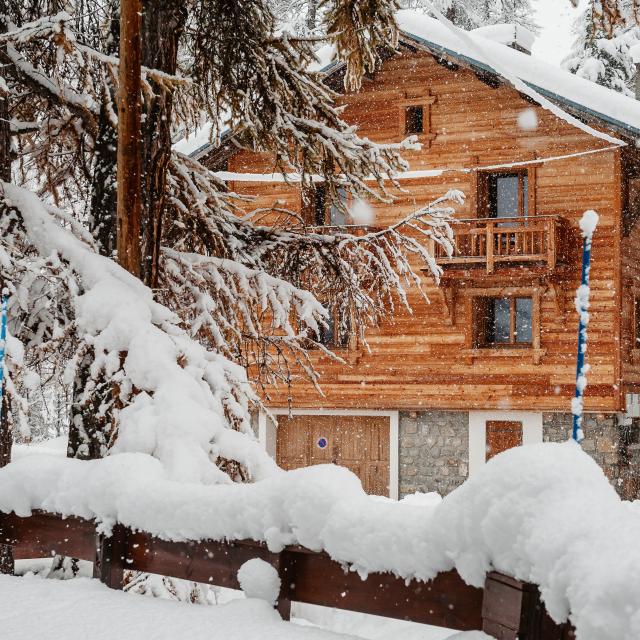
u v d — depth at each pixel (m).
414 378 19.62
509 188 19.62
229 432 5.40
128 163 6.37
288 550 3.23
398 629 7.84
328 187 8.70
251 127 8.41
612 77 28.17
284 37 8.13
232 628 3.09
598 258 18.31
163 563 3.69
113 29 7.40
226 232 8.50
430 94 19.83
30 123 7.96
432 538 2.71
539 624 2.44
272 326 8.27
